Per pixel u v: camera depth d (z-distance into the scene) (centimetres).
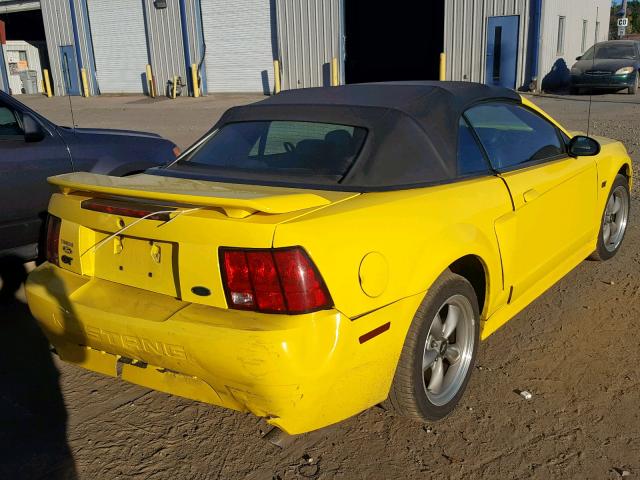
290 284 243
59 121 1844
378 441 301
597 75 1941
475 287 346
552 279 423
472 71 2150
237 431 313
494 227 333
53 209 323
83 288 298
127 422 323
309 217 255
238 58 2617
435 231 292
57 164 499
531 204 368
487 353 381
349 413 271
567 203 419
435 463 284
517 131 399
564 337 398
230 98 2525
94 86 3069
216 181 326
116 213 284
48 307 299
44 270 324
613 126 1282
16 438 309
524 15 2017
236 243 248
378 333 264
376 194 293
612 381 346
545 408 323
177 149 603
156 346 262
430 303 290
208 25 2634
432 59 3183
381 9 3203
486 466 281
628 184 537
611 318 423
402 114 329
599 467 277
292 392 245
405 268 276
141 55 2864
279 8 2436
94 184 294
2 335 429
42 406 338
